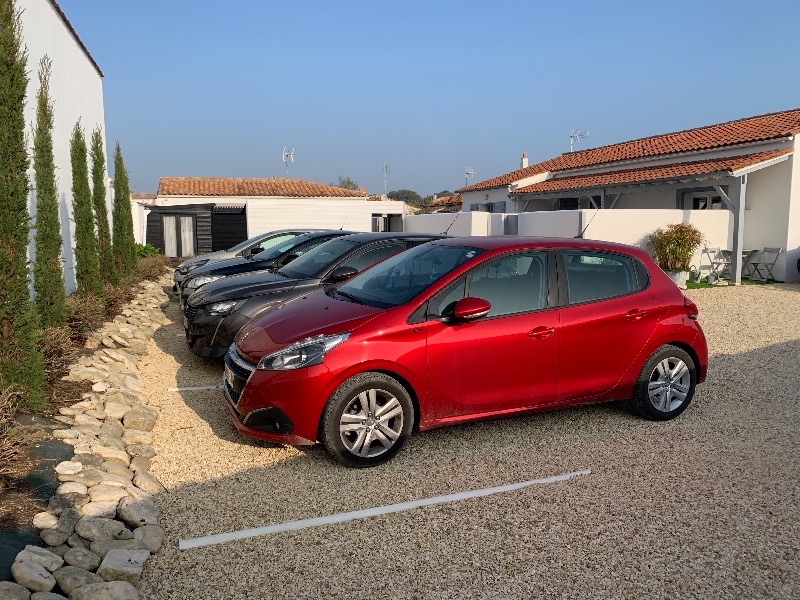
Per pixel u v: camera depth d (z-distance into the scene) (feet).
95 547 10.42
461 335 15.15
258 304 21.97
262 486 13.56
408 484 13.75
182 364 23.95
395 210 88.58
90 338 24.56
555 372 16.25
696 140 65.05
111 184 50.65
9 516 10.74
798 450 15.72
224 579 10.18
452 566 10.62
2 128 15.44
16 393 14.60
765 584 10.17
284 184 112.88
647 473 14.38
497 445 16.03
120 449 14.61
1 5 15.99
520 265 16.37
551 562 10.77
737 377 22.58
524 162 109.29
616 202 63.87
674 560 10.84
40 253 20.75
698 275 52.34
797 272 52.60
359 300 16.42
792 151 51.29
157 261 58.13
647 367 17.40
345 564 10.66
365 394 14.43
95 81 47.44
